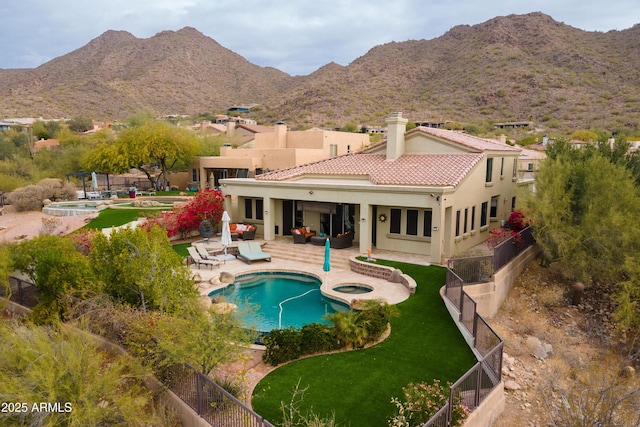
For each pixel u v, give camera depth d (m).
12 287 18.77
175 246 27.34
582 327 21.34
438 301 18.44
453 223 23.75
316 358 13.97
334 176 28.92
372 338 15.07
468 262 19.75
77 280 16.39
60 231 30.08
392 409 11.40
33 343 10.38
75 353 10.23
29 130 61.56
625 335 20.86
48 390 9.34
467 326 15.45
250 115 130.75
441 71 135.50
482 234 28.55
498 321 20.52
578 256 23.27
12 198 39.69
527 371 16.38
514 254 24.06
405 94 125.94
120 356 12.24
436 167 26.09
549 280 24.81
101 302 14.66
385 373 13.16
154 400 12.11
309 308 18.67
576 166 25.05
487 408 12.06
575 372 16.95
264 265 24.05
